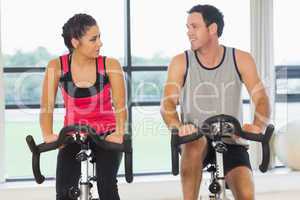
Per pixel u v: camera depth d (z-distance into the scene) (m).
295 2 4.99
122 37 5.03
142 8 5.05
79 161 2.37
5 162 4.60
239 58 2.80
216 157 2.30
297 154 4.57
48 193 4.35
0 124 4.52
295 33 5.02
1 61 4.45
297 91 5.00
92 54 2.63
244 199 2.57
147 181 4.49
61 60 2.75
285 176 4.67
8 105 4.95
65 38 2.67
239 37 4.95
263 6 4.77
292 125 4.63
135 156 5.70
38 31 4.94
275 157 4.84
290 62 5.02
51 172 4.76
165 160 5.50
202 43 2.72
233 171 2.67
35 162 2.24
